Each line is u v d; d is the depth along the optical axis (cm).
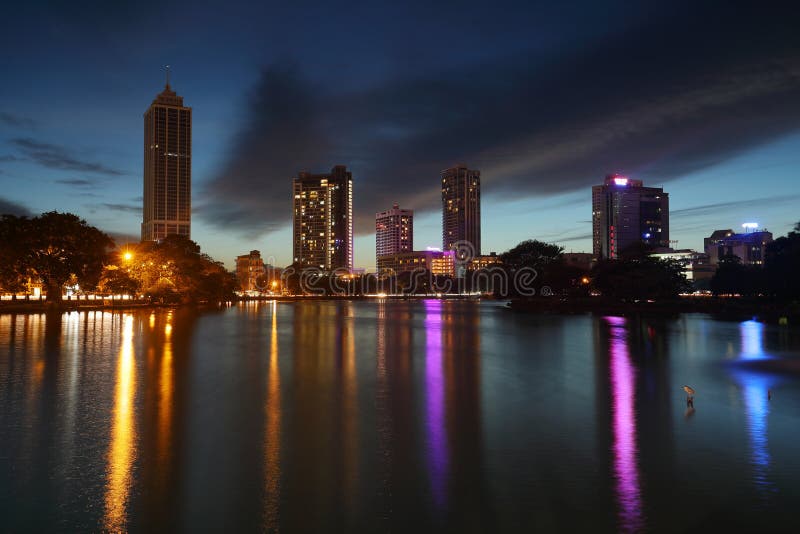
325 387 2142
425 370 2625
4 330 4691
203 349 3416
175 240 10981
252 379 2309
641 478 1129
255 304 15050
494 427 1534
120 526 892
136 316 7244
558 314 8888
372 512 950
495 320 7156
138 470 1154
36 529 879
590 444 1372
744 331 5144
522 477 1130
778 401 1920
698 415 1698
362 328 5619
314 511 952
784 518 936
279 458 1241
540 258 12681
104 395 1934
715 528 898
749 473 1162
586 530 888
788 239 9412
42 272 8481
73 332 4547
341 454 1275
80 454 1257
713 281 12912
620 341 4178
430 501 1000
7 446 1317
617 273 9900
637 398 1964
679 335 4722
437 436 1436
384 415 1672
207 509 959
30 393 1959
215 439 1388
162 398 1894
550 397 1975
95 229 8962
